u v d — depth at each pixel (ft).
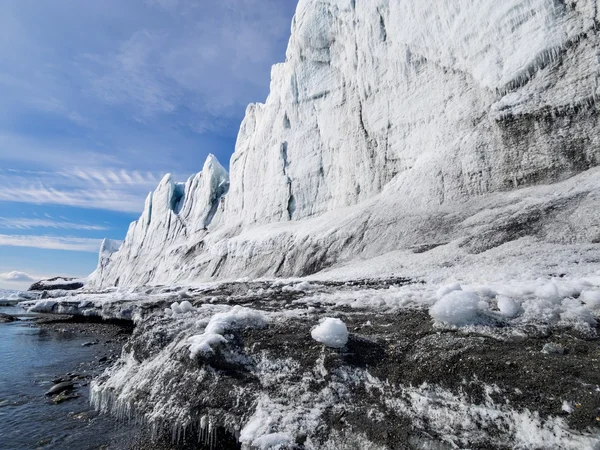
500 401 14.39
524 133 67.26
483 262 45.27
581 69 62.03
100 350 47.26
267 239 115.34
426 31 91.86
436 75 88.84
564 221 48.49
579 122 61.11
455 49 84.33
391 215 80.43
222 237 154.92
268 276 97.71
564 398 13.35
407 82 96.17
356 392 17.75
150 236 243.81
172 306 33.88
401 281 44.55
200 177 236.43
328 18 126.82
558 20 66.08
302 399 18.38
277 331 24.13
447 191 75.51
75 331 64.08
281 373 20.18
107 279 262.88
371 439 15.47
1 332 63.21
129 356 29.53
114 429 22.22
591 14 62.08
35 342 53.42
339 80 122.42
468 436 13.96
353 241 82.43
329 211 115.24
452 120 82.79
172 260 180.86
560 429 12.53
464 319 20.31
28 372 36.17
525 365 15.47
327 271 73.82
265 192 143.54
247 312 26.11
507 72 72.18
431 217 71.72
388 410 16.35
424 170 82.79
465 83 81.76
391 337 20.99
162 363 25.12
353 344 20.66
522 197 61.41
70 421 23.52
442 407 15.39
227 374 21.40
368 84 108.37
